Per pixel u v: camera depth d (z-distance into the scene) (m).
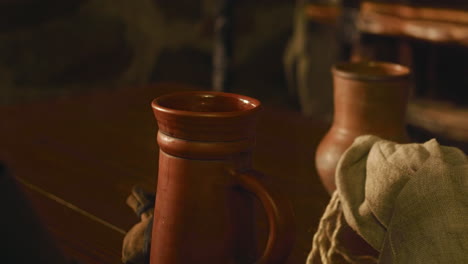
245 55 4.14
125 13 3.34
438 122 2.71
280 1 4.25
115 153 1.42
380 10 2.87
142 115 1.77
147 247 0.89
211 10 3.82
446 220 0.82
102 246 1.04
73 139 1.51
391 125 1.08
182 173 0.79
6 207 0.59
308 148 1.50
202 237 0.79
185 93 0.84
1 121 1.68
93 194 1.21
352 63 1.16
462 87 2.90
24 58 2.95
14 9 2.86
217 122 0.76
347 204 0.89
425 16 2.67
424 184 0.85
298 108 4.13
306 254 1.03
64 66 3.11
